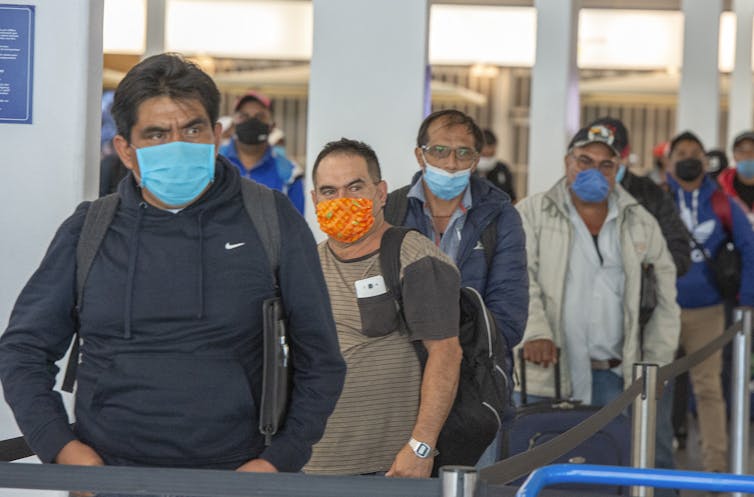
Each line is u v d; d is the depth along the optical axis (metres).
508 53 20.03
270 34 20.67
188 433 3.41
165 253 3.44
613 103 21.55
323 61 7.31
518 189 23.42
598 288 6.88
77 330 3.61
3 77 5.64
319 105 7.32
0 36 5.63
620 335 6.91
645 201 7.77
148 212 3.47
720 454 9.34
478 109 23.53
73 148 5.66
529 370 6.88
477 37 20.06
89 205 3.56
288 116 23.27
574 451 6.08
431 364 4.56
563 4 11.53
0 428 5.50
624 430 6.14
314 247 3.63
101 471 3.04
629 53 20.03
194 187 3.38
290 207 3.59
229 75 20.72
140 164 3.36
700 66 14.62
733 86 15.89
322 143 7.32
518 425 6.00
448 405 4.55
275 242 3.51
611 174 6.76
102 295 3.44
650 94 21.11
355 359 4.66
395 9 7.26
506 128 23.45
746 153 11.49
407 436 4.67
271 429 3.48
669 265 7.02
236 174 3.53
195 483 3.03
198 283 3.42
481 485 2.98
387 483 3.00
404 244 4.70
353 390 4.64
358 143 4.81
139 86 3.36
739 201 11.66
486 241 5.67
